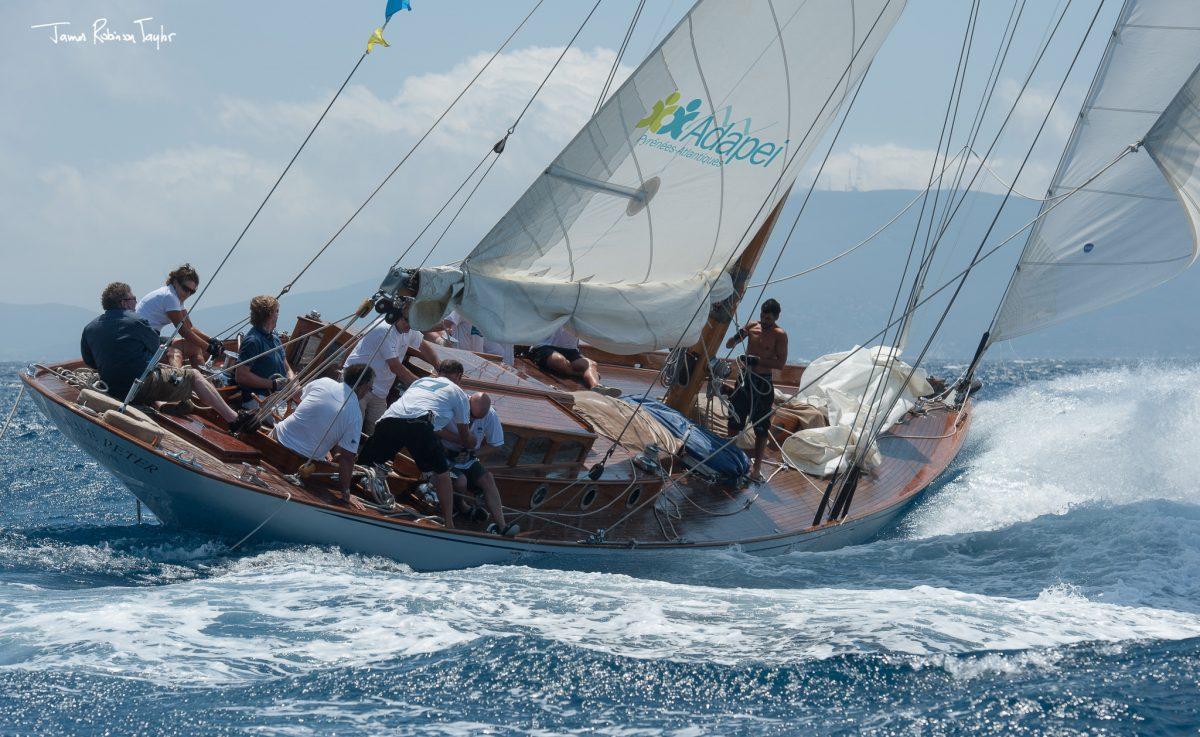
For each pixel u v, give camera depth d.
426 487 28.41
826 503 34.03
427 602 23.22
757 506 35.03
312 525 25.98
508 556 27.91
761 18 29.38
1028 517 37.84
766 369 37.41
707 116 29.52
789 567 30.12
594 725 17.59
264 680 18.62
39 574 24.09
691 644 21.56
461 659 19.91
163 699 17.55
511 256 28.11
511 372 35.12
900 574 29.95
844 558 31.94
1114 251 49.00
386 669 19.36
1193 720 18.30
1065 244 50.09
